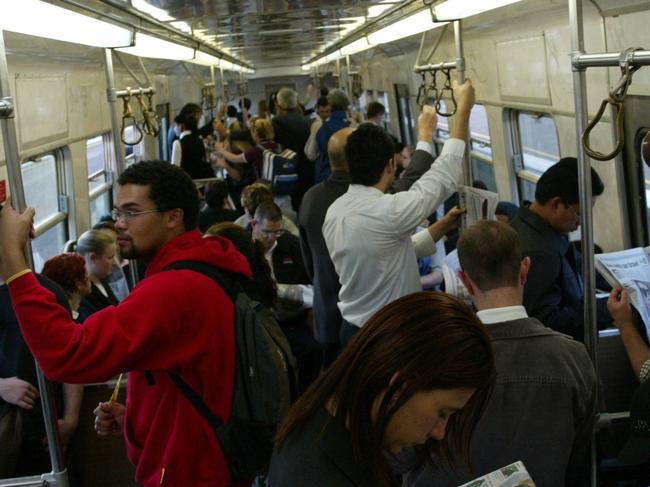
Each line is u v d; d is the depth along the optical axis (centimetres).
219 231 320
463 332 122
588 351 245
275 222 486
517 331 213
